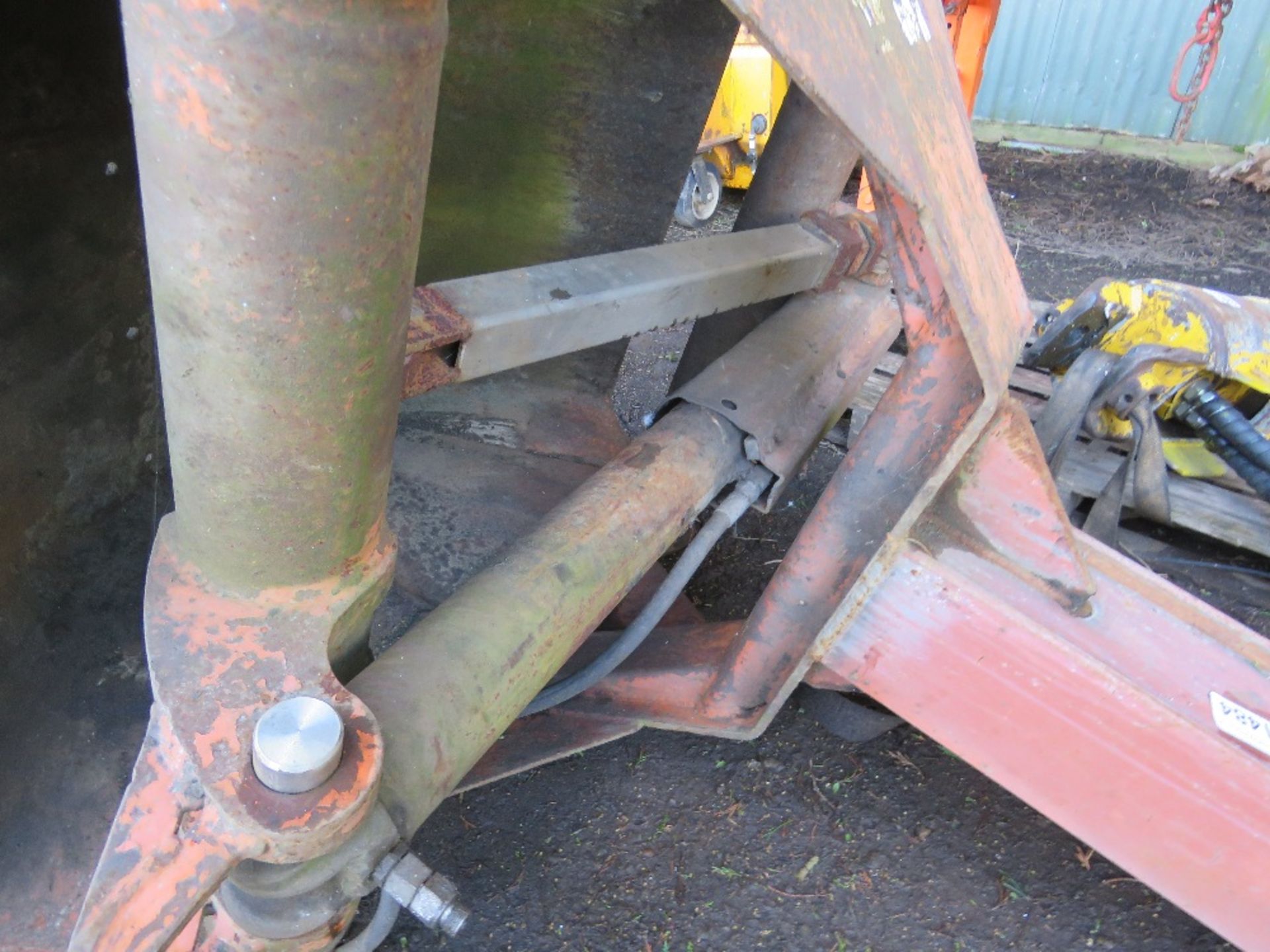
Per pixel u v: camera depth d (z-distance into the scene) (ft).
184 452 2.73
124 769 4.85
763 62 16.16
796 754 6.77
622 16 6.35
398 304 2.54
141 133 2.18
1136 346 8.05
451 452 6.98
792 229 6.27
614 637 6.05
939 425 4.15
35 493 4.88
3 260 4.46
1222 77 25.72
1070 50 26.14
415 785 3.26
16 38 4.21
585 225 7.29
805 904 5.78
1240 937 4.28
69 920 4.33
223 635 3.00
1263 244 21.38
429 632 3.73
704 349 7.37
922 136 3.39
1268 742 4.15
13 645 4.75
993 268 4.08
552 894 5.65
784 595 4.84
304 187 2.14
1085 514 9.53
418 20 2.07
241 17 1.92
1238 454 8.27
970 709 4.47
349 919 3.36
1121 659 4.39
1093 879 6.11
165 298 2.41
